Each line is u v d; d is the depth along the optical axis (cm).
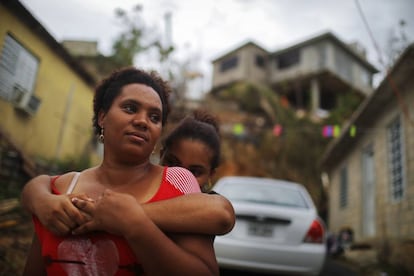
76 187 125
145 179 122
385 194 779
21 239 421
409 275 556
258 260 420
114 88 128
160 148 213
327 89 2539
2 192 559
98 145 1380
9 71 822
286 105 2109
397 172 731
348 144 1094
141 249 99
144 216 101
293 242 425
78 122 1180
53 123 1037
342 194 1196
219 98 2147
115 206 101
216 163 210
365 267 646
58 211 110
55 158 977
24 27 842
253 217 432
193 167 198
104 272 108
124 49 1453
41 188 125
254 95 2117
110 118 123
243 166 1820
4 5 753
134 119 120
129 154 120
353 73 2500
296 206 471
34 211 116
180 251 102
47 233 115
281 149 1911
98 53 1447
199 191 124
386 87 693
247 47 2564
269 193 495
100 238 110
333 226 1293
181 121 211
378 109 824
